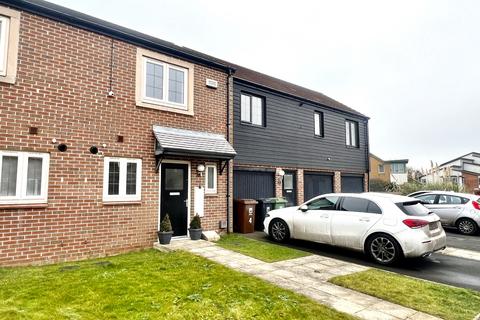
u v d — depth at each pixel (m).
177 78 8.52
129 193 7.28
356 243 6.97
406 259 7.08
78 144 6.54
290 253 7.00
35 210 5.89
